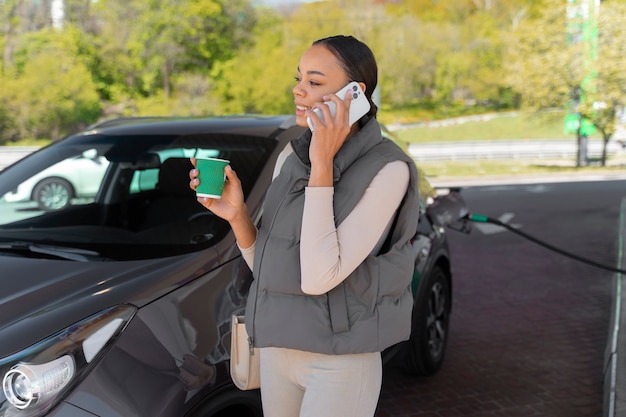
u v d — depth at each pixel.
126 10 55.75
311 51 1.93
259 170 3.35
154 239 3.14
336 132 1.82
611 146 34.22
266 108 54.97
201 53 57.41
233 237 2.98
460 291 7.23
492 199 16.78
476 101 61.28
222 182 1.95
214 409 2.57
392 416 4.09
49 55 49.88
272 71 54.72
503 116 56.66
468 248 9.69
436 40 61.03
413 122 56.81
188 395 2.46
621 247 8.80
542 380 4.68
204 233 3.08
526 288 7.34
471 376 4.71
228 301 2.75
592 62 27.69
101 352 2.35
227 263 2.86
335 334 1.90
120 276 2.70
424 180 4.79
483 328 5.86
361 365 1.95
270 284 1.92
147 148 3.74
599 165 29.12
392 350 3.93
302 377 1.98
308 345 1.90
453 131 53.06
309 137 1.95
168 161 3.62
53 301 2.53
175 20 56.06
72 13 56.03
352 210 1.86
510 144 33.62
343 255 1.82
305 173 1.91
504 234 10.86
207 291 2.72
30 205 3.63
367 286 1.91
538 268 8.34
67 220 3.49
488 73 60.19
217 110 54.03
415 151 33.00
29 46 51.72
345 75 1.91
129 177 3.61
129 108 53.78
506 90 60.03
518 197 17.11
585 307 6.56
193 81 53.91
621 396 3.90
